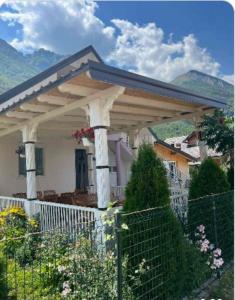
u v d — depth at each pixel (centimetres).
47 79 1155
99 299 372
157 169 445
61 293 411
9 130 933
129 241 388
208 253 529
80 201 923
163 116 924
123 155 1555
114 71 501
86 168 1398
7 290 410
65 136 1282
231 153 965
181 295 441
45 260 475
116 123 1022
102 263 406
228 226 597
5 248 512
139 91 593
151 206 427
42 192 1179
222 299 441
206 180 627
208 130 970
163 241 419
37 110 702
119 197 1136
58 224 735
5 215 784
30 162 840
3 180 1141
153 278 395
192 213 525
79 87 557
